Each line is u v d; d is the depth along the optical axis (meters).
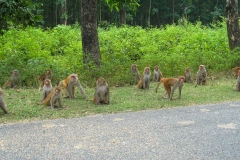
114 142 5.33
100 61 12.46
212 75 14.02
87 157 4.69
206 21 44.75
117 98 9.60
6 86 11.34
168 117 6.98
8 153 4.82
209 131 5.94
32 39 15.91
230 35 15.34
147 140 5.43
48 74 11.28
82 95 10.20
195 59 14.38
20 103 8.77
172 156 4.74
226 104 8.41
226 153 4.85
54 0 34.47
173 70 13.51
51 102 8.18
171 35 19.44
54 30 19.33
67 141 5.37
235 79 13.26
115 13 37.25
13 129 6.06
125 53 15.55
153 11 42.38
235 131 5.95
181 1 45.94
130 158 4.66
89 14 12.26
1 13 10.39
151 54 14.88
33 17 11.48
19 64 12.41
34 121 6.80
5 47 14.54
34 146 5.13
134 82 12.44
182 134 5.76
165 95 10.00
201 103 8.74
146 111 7.66
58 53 16.98
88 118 6.96
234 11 15.17
